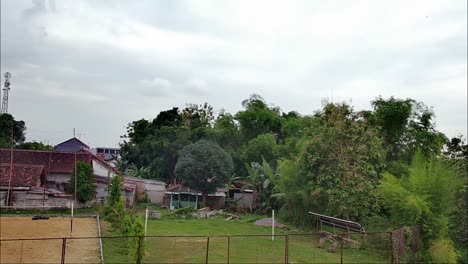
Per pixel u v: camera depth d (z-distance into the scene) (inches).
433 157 904.3
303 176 1040.8
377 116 1126.4
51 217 1114.7
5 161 1509.6
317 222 1019.9
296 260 657.0
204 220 1189.1
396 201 770.2
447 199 753.0
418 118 1176.2
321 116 1075.3
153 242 764.6
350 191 919.7
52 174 1498.5
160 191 1760.6
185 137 1999.3
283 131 1947.6
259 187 1499.8
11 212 1183.6
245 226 1083.3
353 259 688.4
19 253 629.9
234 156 1875.0
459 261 739.4
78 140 2529.5
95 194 1390.3
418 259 706.8
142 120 2420.0
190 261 612.4
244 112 2075.5
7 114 2241.6
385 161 1040.8
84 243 732.7
